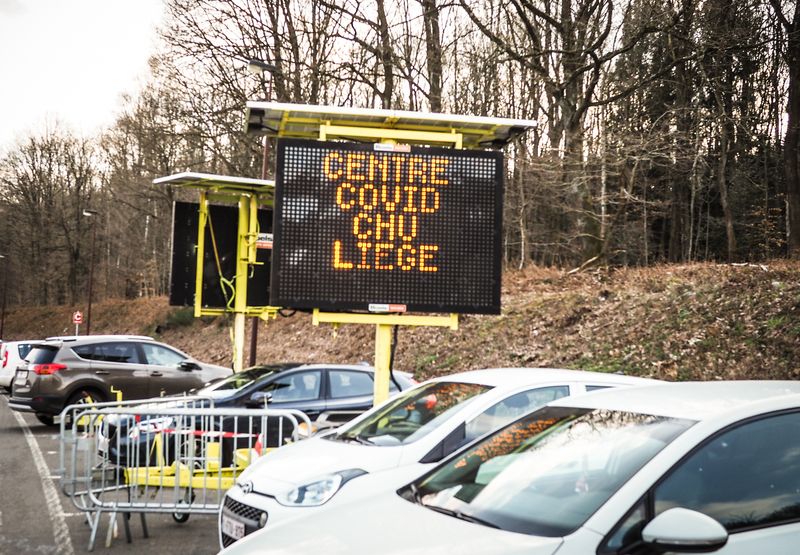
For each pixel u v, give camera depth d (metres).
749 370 13.22
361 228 9.94
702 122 25.50
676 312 16.33
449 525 3.40
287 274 9.79
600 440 3.66
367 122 10.27
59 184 79.31
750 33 25.30
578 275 22.56
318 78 30.25
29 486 10.02
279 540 3.54
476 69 29.11
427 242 10.02
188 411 7.27
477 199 10.14
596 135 23.34
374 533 3.41
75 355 16.28
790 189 34.16
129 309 60.28
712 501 3.26
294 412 7.40
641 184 31.67
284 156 9.89
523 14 24.52
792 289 14.84
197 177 15.98
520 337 19.16
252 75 30.64
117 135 52.00
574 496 3.36
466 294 10.05
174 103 34.47
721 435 3.43
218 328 39.62
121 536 7.41
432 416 6.23
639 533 3.07
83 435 7.48
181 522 8.00
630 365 15.30
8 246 82.50
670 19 23.34
